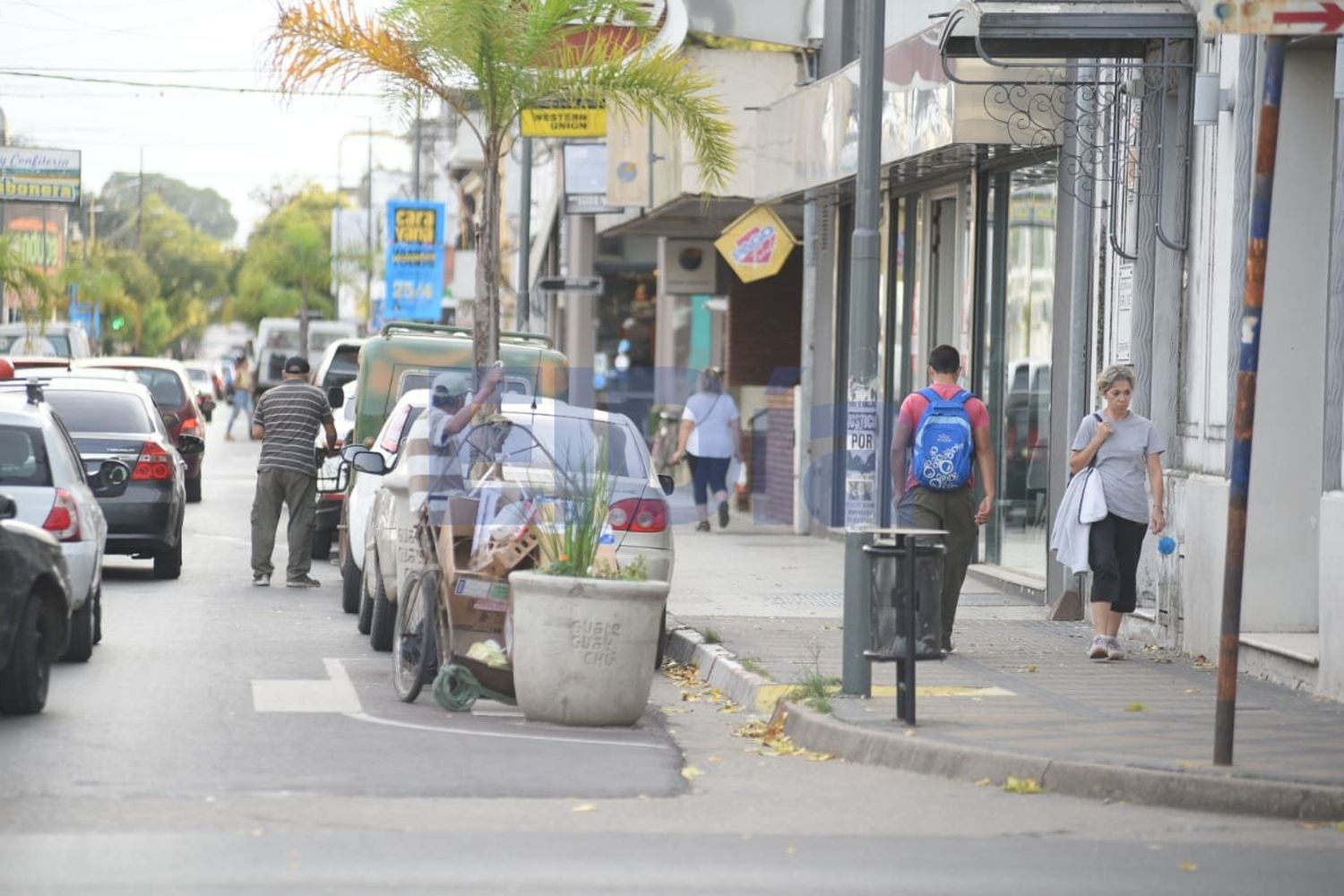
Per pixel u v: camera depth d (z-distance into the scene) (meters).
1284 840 10.64
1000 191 24.78
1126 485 17.20
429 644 15.02
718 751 13.56
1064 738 12.91
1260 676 16.28
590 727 14.42
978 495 25.56
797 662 16.80
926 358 28.19
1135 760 11.97
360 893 8.92
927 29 22.30
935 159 24.02
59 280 88.00
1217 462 17.56
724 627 19.38
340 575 25.77
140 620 20.16
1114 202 19.09
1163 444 17.34
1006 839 10.54
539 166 63.94
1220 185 17.58
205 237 166.88
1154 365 19.05
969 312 25.53
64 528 16.53
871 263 14.91
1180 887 9.41
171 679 15.98
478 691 14.95
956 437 17.39
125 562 27.30
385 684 16.16
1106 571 17.23
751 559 27.69
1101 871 9.73
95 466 23.73
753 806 11.45
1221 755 11.87
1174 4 18.19
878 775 12.61
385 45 22.89
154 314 130.12
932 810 11.36
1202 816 11.26
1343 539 14.86
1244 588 16.91
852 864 9.82
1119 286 19.73
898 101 23.73
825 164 27.09
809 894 9.14
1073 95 20.62
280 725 13.84
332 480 27.62
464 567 15.38
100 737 13.09
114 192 161.00
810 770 12.80
